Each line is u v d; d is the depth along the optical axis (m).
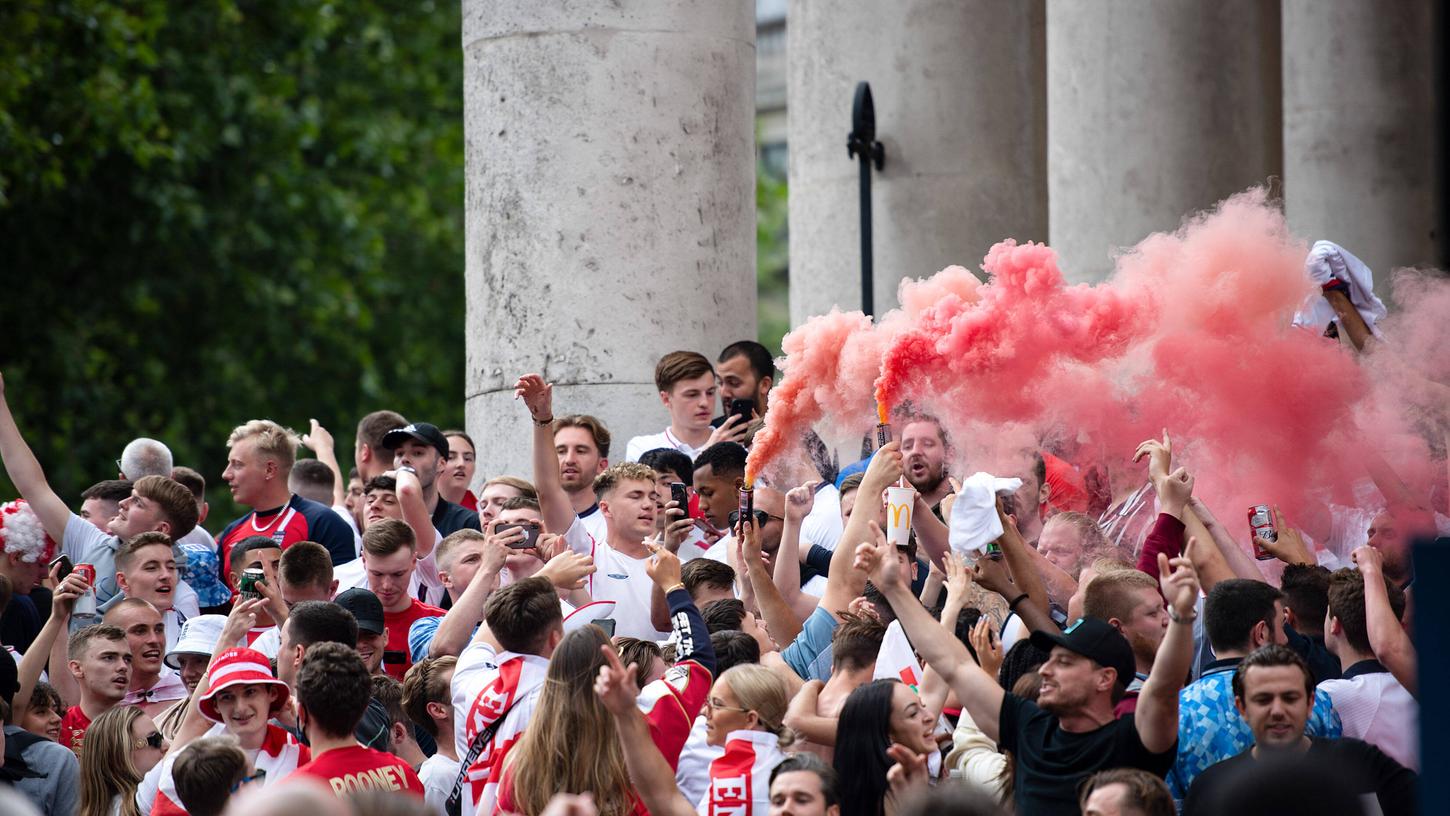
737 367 35.16
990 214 43.44
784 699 23.89
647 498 30.47
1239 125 41.59
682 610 25.00
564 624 27.66
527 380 30.75
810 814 20.42
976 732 24.48
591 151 35.72
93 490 35.19
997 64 43.78
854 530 26.59
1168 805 19.00
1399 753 22.77
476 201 36.81
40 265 78.19
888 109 43.72
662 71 35.94
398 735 26.94
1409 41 51.66
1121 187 41.50
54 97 73.88
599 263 35.66
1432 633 10.85
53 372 77.00
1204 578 24.47
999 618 27.19
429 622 29.91
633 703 21.30
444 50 97.62
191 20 83.00
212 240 81.75
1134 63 41.47
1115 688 21.08
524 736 22.36
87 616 32.09
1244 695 20.92
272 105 84.50
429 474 34.50
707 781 23.91
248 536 35.50
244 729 24.41
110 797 26.25
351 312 86.19
